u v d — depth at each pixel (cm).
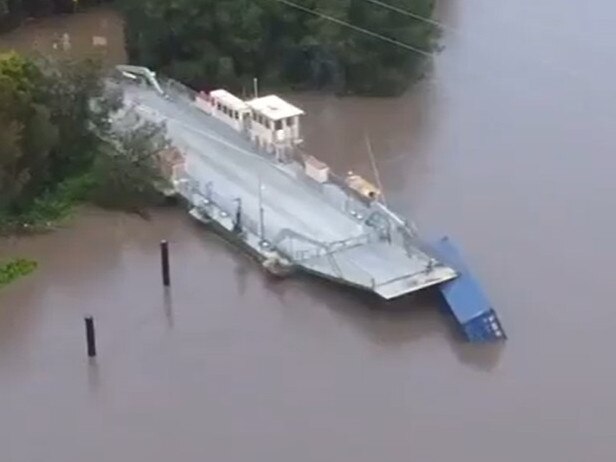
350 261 7188
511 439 5972
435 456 5875
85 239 7606
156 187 7862
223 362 6531
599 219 7744
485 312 6700
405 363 6531
